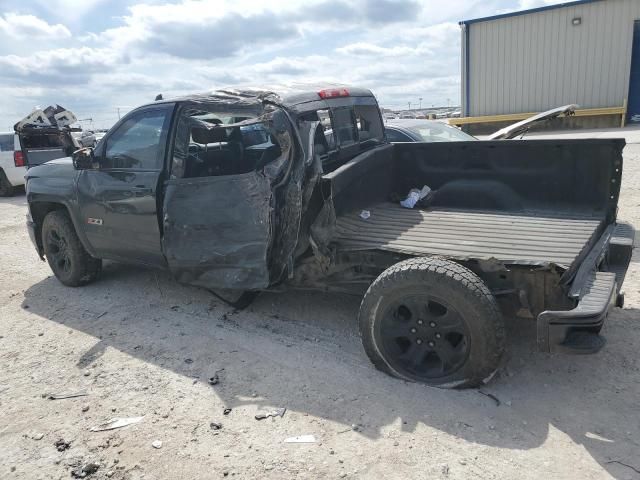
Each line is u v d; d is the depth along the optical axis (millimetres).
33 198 5531
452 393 3232
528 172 4629
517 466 2605
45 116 13625
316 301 4879
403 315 3416
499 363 3113
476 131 21172
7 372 3885
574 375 3398
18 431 3150
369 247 3717
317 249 3768
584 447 2717
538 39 19328
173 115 4414
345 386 3408
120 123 4766
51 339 4422
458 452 2729
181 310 4852
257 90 4301
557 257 3316
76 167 4852
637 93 18734
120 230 4754
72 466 2812
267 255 3854
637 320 4066
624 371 3402
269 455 2795
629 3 17656
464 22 20328
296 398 3312
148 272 5980
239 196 3926
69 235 5387
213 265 4129
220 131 4535
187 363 3855
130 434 3049
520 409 3062
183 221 4195
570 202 4488
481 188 4883
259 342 4125
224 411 3213
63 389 3600
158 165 4430
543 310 3311
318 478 2602
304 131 3781
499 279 3385
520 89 20094
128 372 3775
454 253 3475
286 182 3750
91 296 5359
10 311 5133
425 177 5164
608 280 3088
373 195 4906
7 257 7230
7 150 13180
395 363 3402
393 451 2764
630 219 6840
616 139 4172
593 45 18516
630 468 2549
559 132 18469
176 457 2828
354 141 5105
